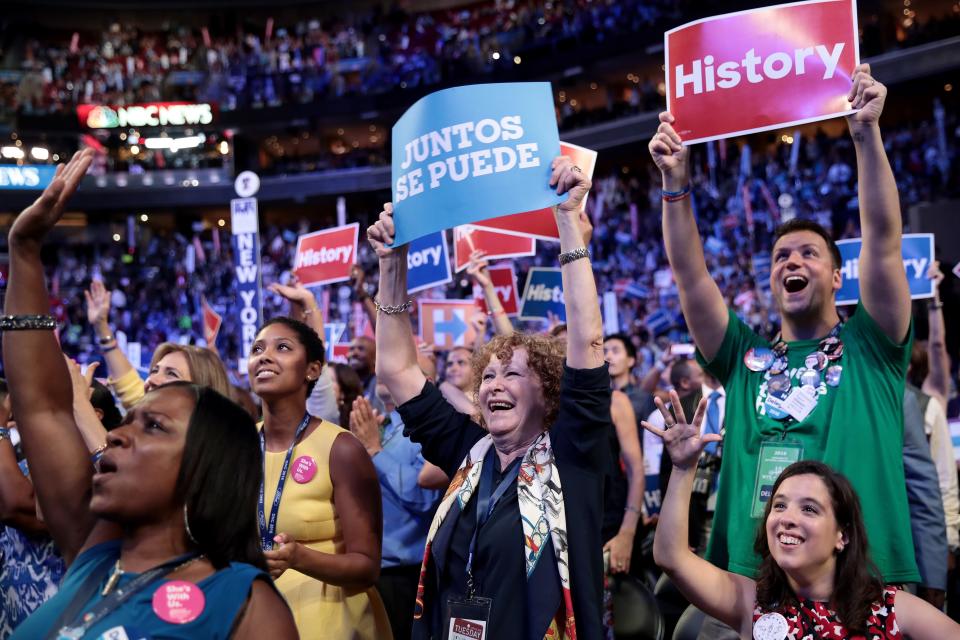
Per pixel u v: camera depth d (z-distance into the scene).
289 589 2.72
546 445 2.37
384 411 4.87
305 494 2.74
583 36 21.78
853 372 2.60
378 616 2.83
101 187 25.45
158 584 1.51
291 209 27.38
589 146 21.33
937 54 16.25
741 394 2.78
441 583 2.36
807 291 2.68
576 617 2.20
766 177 16.50
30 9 28.56
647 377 6.31
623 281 15.66
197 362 3.12
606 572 3.99
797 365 2.70
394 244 2.67
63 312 20.64
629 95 23.64
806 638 2.26
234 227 7.96
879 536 2.46
